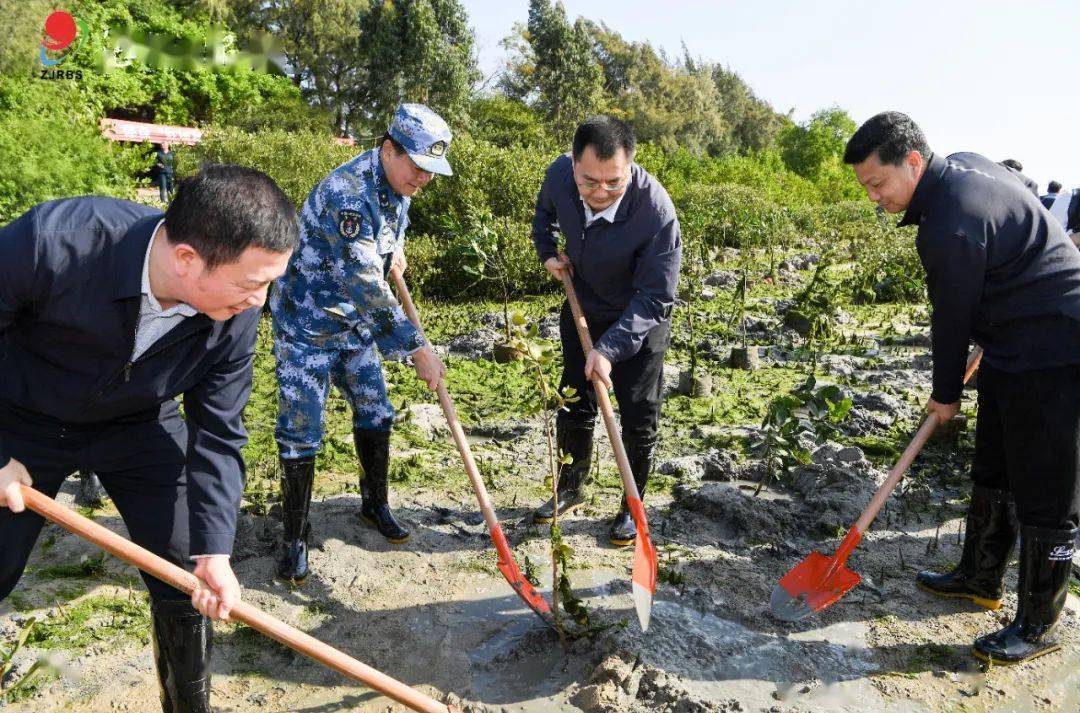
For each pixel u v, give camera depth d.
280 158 12.12
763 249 16.33
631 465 4.09
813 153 61.00
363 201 3.33
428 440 5.51
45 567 3.68
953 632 3.43
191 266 1.98
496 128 46.50
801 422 5.83
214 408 2.42
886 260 12.06
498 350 7.44
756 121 83.75
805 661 3.22
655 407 4.01
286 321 3.54
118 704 2.85
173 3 31.53
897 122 3.01
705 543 4.16
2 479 2.13
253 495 4.47
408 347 3.43
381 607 3.54
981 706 2.97
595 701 2.91
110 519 4.13
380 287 3.35
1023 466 3.10
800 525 4.37
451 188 12.29
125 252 2.08
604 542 4.18
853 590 3.74
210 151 12.79
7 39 9.42
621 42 69.56
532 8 56.34
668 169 28.69
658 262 3.62
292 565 3.66
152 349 2.22
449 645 3.29
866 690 3.05
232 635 3.31
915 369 7.71
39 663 2.62
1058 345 2.96
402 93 45.53
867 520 3.42
